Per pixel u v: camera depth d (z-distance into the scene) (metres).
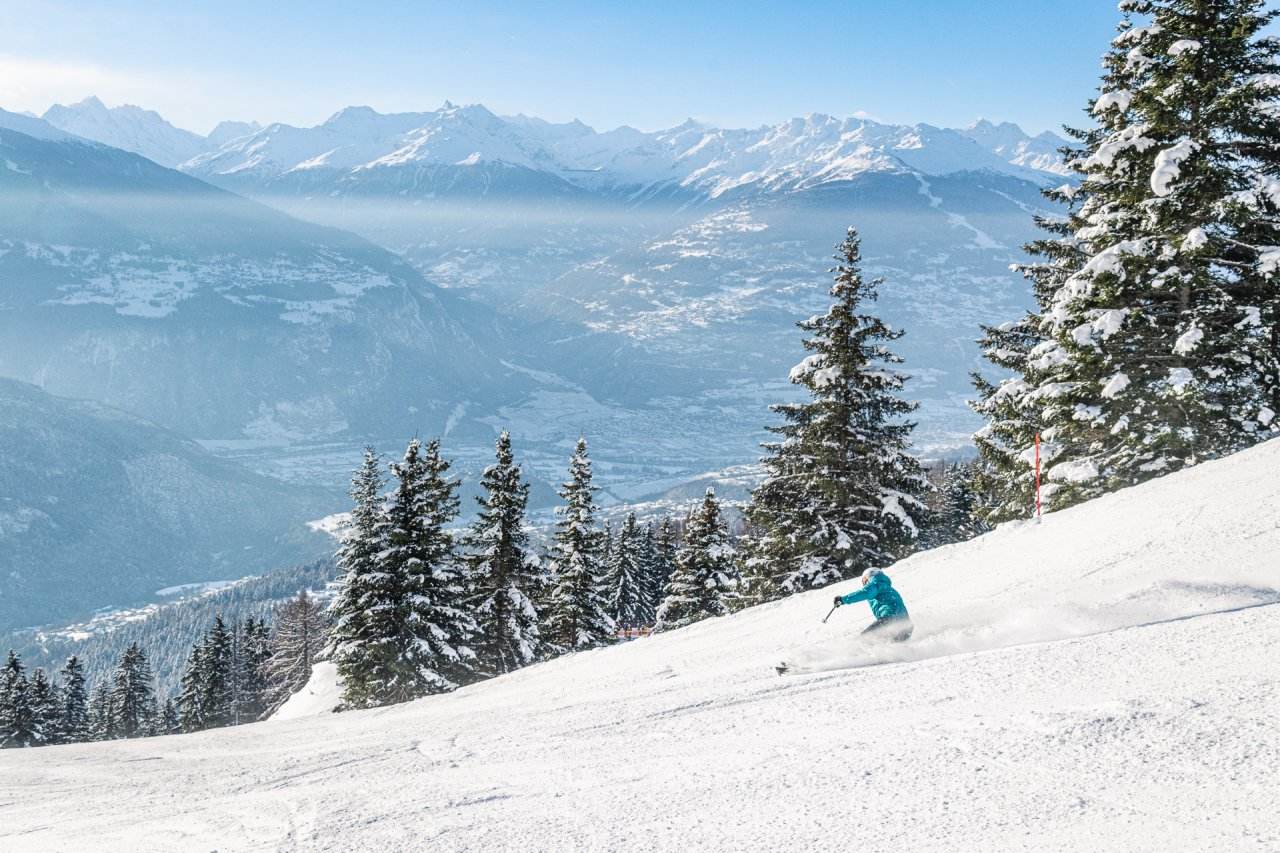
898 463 29.70
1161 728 4.06
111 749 12.30
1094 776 3.63
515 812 4.55
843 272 29.80
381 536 35.62
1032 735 4.30
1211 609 7.42
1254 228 20.25
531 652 39.78
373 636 35.09
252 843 4.64
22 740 64.56
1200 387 20.14
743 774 4.60
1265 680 4.57
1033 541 14.15
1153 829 3.03
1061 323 22.25
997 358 27.00
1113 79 22.59
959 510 56.88
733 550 49.16
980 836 3.21
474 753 7.01
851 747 4.75
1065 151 24.27
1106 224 21.72
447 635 34.84
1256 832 2.87
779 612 15.29
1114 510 14.15
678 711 7.25
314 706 42.22
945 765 4.10
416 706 14.55
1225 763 3.52
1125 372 21.67
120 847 5.13
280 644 87.31
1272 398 20.19
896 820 3.51
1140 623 7.47
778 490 31.12
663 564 81.25
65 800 7.72
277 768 8.06
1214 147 19.88
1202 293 20.66
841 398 29.80
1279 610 6.32
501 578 39.84
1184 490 13.81
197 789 7.39
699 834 3.71
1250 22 19.53
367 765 7.36
